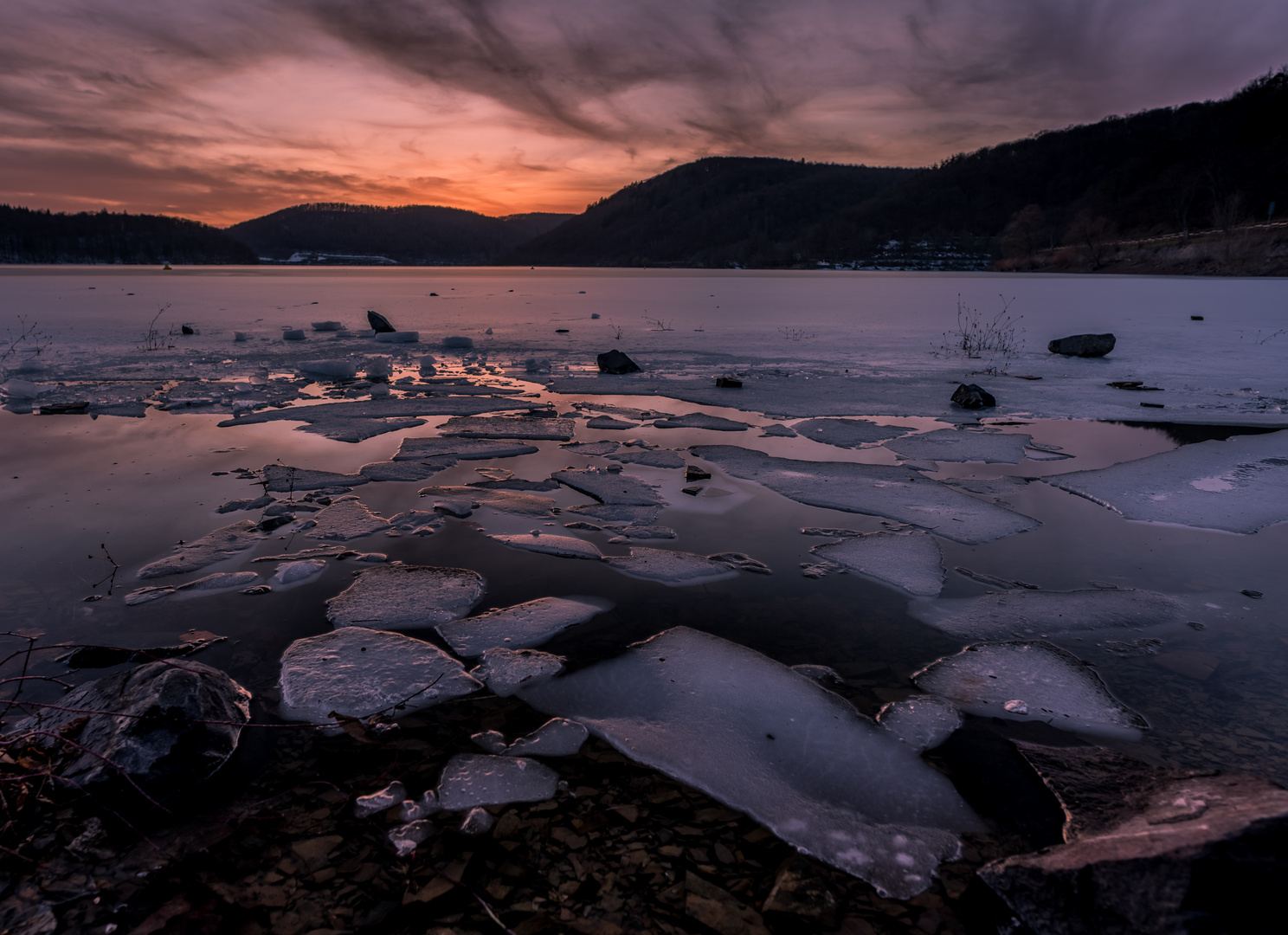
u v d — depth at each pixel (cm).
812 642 235
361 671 212
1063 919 121
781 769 175
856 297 2200
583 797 163
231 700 191
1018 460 458
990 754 180
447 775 169
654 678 212
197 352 938
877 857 146
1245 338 1105
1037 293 2373
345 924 128
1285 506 365
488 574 285
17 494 365
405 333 1077
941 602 265
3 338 1074
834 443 498
